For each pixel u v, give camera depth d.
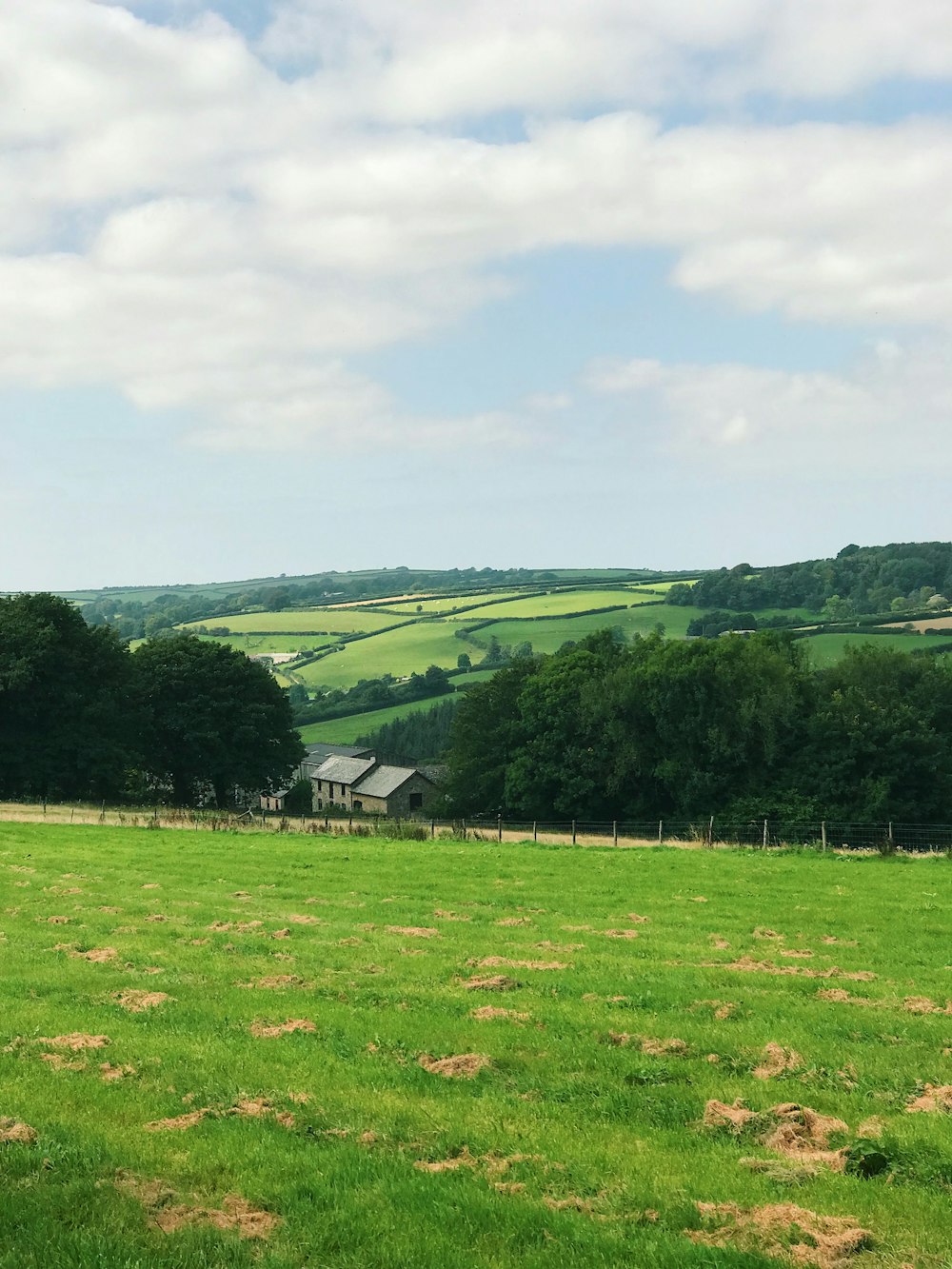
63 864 42.44
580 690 86.88
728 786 81.50
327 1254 10.48
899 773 78.94
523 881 38.78
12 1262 10.09
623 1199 11.76
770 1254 10.40
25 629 85.50
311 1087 15.38
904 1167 12.42
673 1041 17.56
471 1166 12.67
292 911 31.84
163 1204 11.59
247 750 98.25
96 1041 17.50
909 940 28.05
